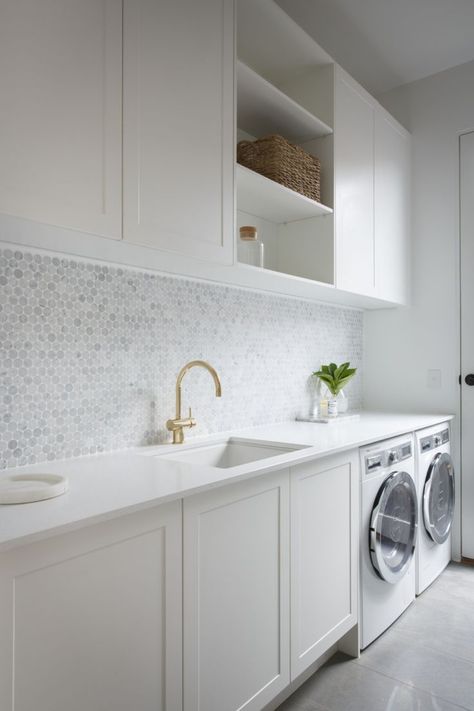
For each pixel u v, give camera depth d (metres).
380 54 2.80
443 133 3.00
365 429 2.26
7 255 1.41
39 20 1.13
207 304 2.10
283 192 2.01
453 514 2.93
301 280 2.10
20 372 1.44
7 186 1.06
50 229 1.20
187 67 1.51
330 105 2.30
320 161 2.34
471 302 2.89
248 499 1.41
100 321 1.66
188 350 2.00
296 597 1.61
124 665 1.05
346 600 1.89
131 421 1.76
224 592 1.32
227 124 1.67
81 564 0.97
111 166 1.28
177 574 1.18
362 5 2.37
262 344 2.41
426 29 2.57
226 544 1.33
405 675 1.83
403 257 3.00
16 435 1.42
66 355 1.56
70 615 0.95
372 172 2.64
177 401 1.86
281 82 2.43
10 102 1.07
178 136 1.48
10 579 0.86
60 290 1.54
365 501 2.01
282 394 2.54
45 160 1.13
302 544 1.65
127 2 1.33
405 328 3.13
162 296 1.89
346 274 2.40
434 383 3.01
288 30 2.04
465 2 2.36
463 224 2.93
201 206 1.56
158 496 1.10
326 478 1.78
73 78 1.20
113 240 1.32
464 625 2.19
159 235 1.42
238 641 1.37
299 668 1.62
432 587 2.57
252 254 2.00
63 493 1.12
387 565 2.11
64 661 0.94
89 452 1.62
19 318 1.44
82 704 0.97
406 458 2.35
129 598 1.06
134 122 1.34
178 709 1.17
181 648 1.18
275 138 2.02
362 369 3.29
